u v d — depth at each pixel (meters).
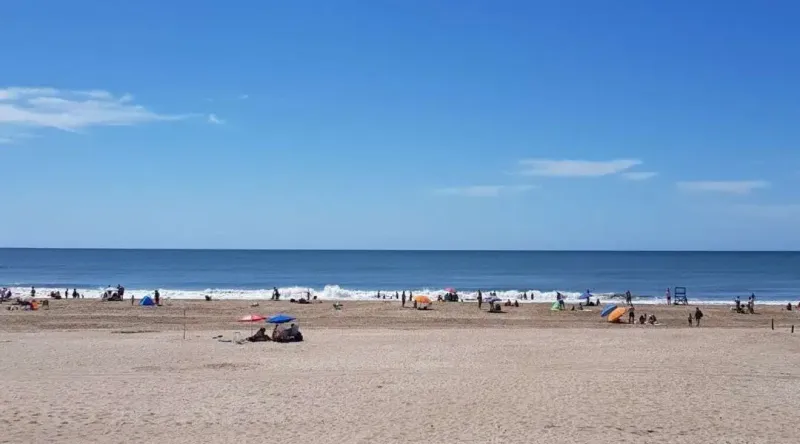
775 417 17.62
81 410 17.69
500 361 27.39
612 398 19.83
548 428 16.42
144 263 168.62
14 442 14.70
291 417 17.42
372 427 16.47
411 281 112.50
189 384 21.75
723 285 104.62
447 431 16.12
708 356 28.59
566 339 34.50
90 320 43.72
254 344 32.34
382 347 31.47
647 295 82.88
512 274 133.88
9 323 41.81
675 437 15.67
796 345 32.06
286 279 113.62
